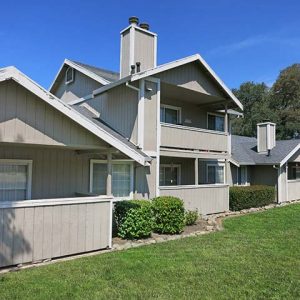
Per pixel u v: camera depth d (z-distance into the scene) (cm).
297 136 4394
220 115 1795
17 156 859
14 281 552
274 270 638
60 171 946
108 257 710
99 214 774
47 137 698
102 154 961
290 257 731
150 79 1195
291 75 4612
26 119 668
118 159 1084
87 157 1016
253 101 5016
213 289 537
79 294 505
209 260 700
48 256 679
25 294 498
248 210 1606
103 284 548
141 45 1289
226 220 1289
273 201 1936
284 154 1998
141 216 901
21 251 640
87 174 1015
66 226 711
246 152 2159
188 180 1641
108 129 1212
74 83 1609
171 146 1262
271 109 4722
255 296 511
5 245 620
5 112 640
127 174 1141
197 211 1248
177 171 1605
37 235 664
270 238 938
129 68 1262
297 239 926
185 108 1591
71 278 571
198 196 1376
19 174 870
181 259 703
